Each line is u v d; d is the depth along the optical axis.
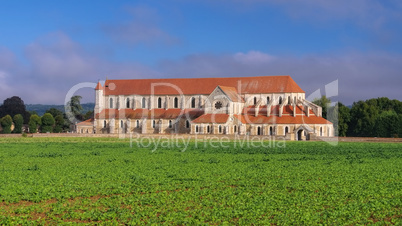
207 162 76.00
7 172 61.81
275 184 51.16
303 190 47.56
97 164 72.88
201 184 51.38
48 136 172.38
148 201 42.16
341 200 42.69
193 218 36.31
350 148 111.06
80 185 50.81
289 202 41.59
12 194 45.47
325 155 90.50
